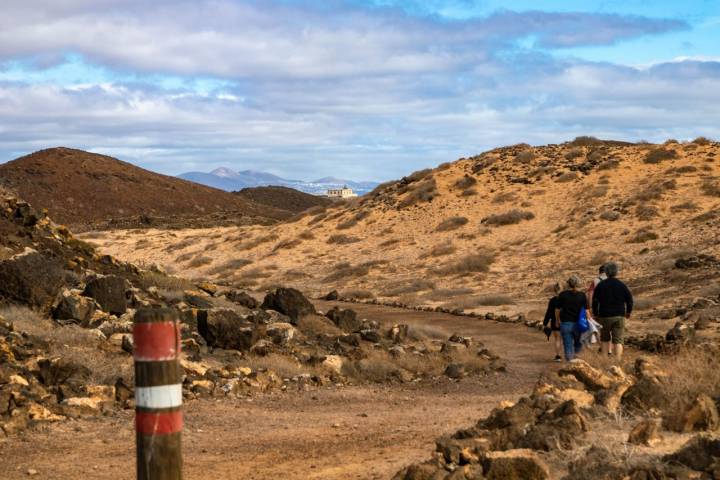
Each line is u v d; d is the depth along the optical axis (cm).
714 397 676
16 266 1684
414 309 3819
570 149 7506
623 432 623
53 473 773
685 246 4581
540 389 798
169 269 6656
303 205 19288
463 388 1588
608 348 1586
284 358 1692
